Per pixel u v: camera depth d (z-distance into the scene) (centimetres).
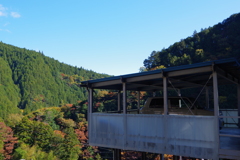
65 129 4997
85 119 5619
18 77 11188
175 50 6531
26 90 10362
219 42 5466
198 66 645
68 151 4191
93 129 924
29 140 4384
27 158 3822
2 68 10962
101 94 5859
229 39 5422
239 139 755
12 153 4034
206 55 5284
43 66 13050
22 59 12762
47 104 9975
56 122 5672
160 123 734
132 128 804
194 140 656
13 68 11812
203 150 638
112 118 867
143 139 771
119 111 1141
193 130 660
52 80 12350
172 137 702
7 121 5131
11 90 9769
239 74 841
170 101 966
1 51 12838
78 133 4834
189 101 943
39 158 3944
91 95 949
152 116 755
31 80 11094
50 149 4259
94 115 927
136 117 797
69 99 11244
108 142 869
